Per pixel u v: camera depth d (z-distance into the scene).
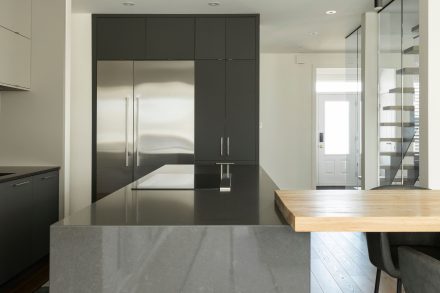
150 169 5.66
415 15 4.54
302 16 5.77
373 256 2.20
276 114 8.16
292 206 1.65
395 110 5.11
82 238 1.47
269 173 8.16
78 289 1.47
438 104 3.73
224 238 1.49
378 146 5.71
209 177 3.07
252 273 1.50
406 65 4.80
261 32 6.60
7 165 4.48
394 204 1.78
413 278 1.46
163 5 5.30
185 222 1.54
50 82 4.47
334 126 9.30
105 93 5.65
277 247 1.50
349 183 6.79
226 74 5.68
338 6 5.36
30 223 3.79
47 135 4.48
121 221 1.54
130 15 5.65
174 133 5.67
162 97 5.66
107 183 5.66
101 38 5.66
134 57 5.66
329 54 8.10
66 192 4.56
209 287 1.49
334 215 1.50
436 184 3.73
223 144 5.68
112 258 1.47
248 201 2.03
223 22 5.66
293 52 8.06
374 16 5.60
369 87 5.68
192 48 5.67
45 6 4.47
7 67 3.96
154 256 1.48
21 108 4.48
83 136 5.66
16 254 3.53
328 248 4.55
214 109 5.68
